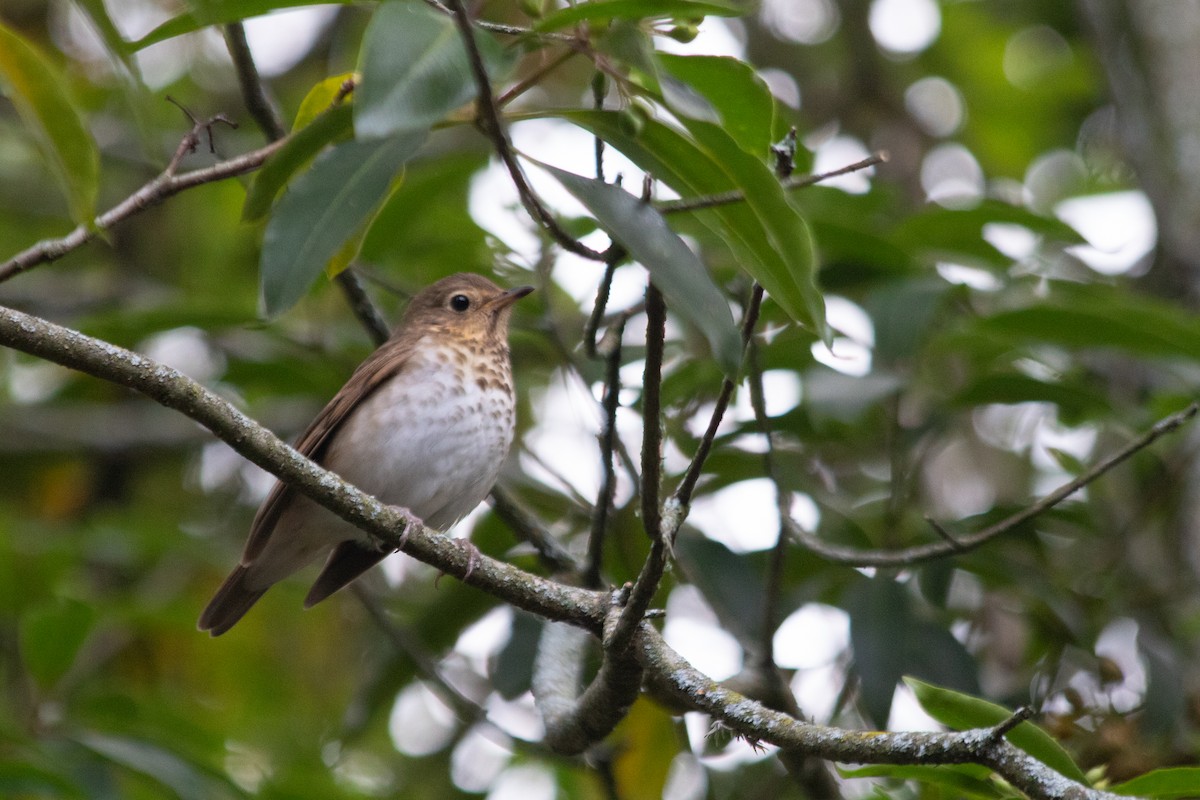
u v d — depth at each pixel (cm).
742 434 1117
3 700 1291
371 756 1523
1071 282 1169
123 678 1507
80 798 1034
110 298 1564
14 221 1745
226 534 1616
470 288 1126
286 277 632
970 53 1905
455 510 1088
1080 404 1113
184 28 654
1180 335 1031
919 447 1298
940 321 1177
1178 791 668
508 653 1108
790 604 1081
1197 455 1193
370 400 1076
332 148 661
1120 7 1422
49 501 1645
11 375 1700
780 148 688
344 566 1073
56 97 713
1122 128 1376
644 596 707
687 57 644
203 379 1569
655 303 623
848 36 1745
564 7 597
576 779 1391
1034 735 667
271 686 1541
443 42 546
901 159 1698
